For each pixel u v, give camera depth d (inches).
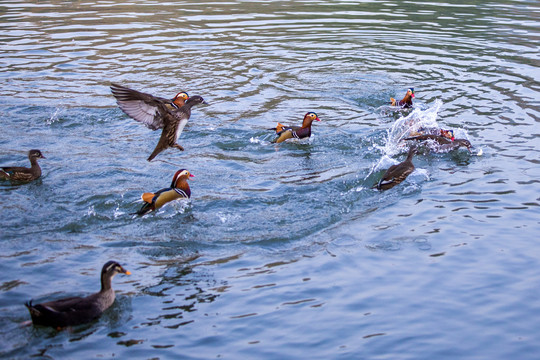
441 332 313.4
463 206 452.8
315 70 797.9
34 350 298.5
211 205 462.6
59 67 796.0
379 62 825.5
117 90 346.0
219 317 327.0
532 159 534.6
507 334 311.6
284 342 306.5
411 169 508.1
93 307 325.7
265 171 530.9
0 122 623.8
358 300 341.7
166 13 1092.5
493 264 375.2
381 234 415.2
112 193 480.1
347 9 1122.0
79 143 586.2
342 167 535.5
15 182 496.1
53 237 414.3
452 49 872.9
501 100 681.0
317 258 387.5
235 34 956.6
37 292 346.0
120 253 394.9
